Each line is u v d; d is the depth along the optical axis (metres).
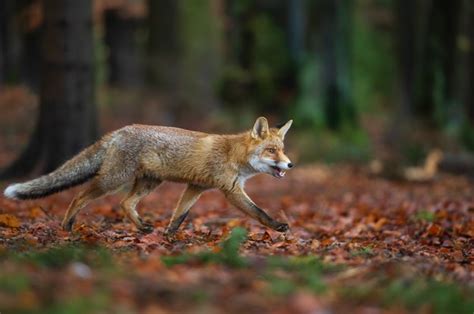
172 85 35.06
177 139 10.06
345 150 26.62
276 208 14.49
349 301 6.00
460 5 32.50
